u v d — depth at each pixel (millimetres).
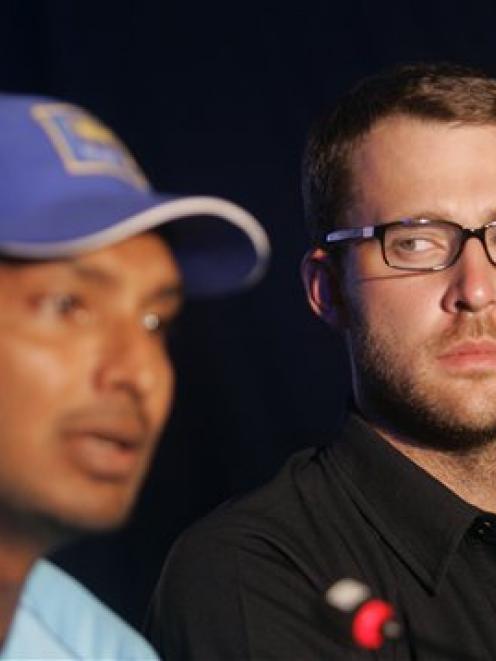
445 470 3393
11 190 1909
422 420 3381
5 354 1857
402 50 6395
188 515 6129
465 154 3449
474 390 3346
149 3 6234
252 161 6266
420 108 3479
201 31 6277
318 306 3709
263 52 6309
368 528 3393
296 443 6215
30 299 1872
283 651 3170
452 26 6422
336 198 3588
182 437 6180
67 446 1857
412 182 3449
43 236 1853
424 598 3277
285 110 6305
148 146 6199
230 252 2137
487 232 3408
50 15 6102
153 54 6223
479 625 3246
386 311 3443
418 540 3336
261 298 6234
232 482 6195
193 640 3246
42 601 2418
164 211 1927
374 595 3283
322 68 6359
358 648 3131
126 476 1880
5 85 6074
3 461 1852
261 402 6215
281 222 6262
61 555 5867
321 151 3645
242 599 3240
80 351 1872
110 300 1922
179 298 2027
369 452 3441
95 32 6168
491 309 3355
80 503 1853
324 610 2350
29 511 1856
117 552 5945
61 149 1963
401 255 3445
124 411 1877
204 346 6223
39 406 1854
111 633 2488
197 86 6262
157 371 1919
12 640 2318
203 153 6242
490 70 6383
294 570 3293
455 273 3395
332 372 6223
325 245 3637
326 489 3479
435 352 3381
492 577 3299
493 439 3365
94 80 6141
